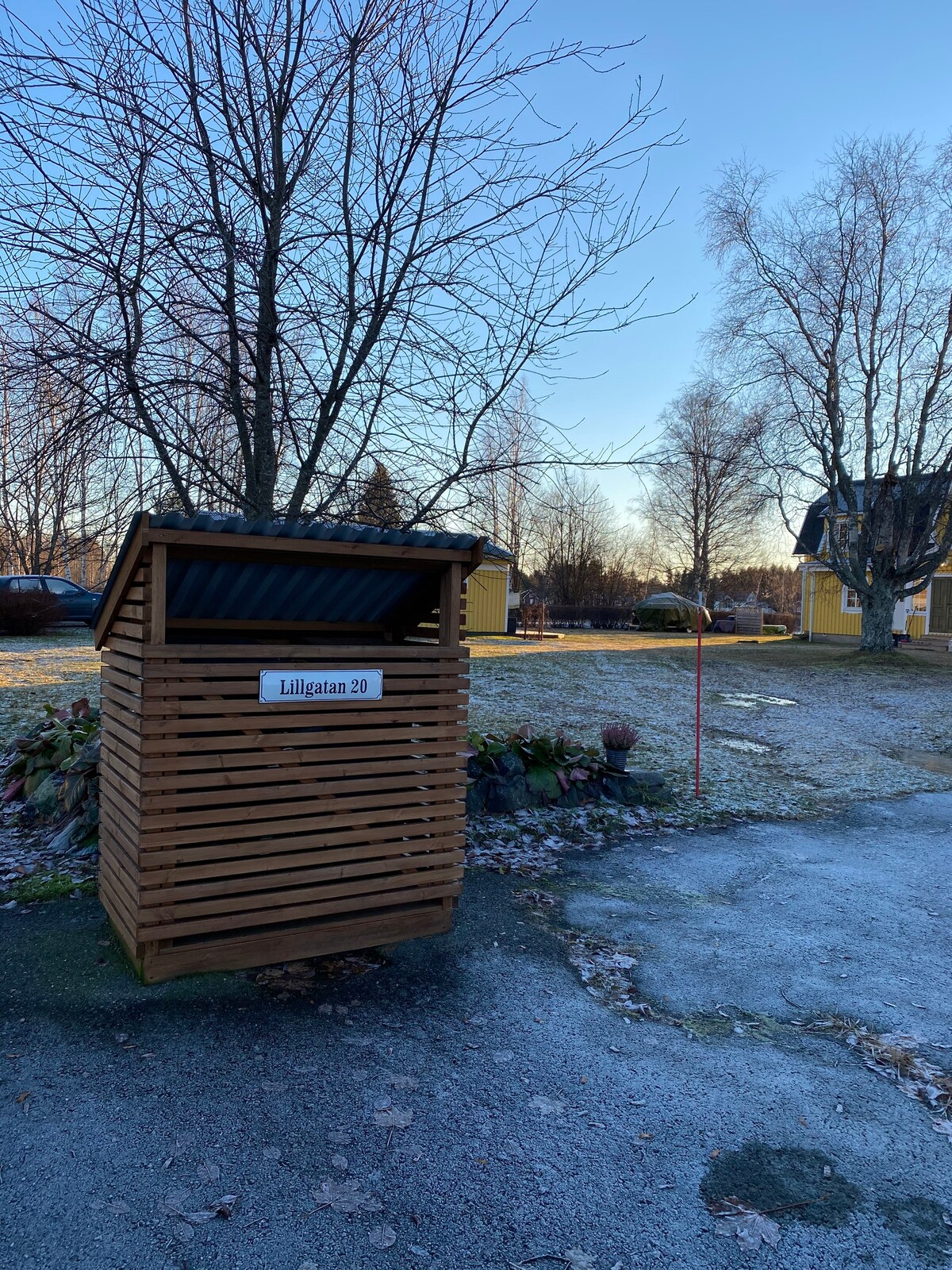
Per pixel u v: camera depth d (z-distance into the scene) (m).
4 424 4.93
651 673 16.58
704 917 4.87
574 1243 2.28
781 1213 2.44
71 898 4.49
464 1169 2.54
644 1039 3.42
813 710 13.54
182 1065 3.00
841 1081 3.18
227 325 5.47
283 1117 2.74
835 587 27.92
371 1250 2.20
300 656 3.65
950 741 11.41
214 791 3.50
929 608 27.30
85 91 4.82
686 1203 2.46
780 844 6.48
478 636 26.20
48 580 21.83
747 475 19.59
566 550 45.59
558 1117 2.84
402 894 4.02
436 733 4.02
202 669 3.42
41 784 6.05
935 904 5.25
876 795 8.27
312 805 3.71
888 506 19.84
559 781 6.93
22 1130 2.60
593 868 5.65
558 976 3.95
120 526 5.52
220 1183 2.42
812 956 4.36
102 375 4.89
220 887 3.53
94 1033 3.16
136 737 3.46
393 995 3.64
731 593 59.03
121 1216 2.27
